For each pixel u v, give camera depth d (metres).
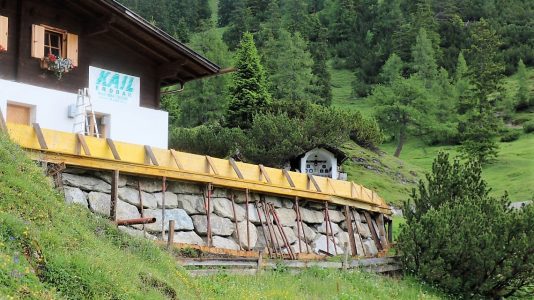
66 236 14.60
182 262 20.22
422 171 61.41
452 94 101.19
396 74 120.50
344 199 30.14
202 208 24.38
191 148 51.72
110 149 22.33
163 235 22.17
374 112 96.81
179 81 31.33
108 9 26.36
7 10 25.05
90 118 26.27
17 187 15.02
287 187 27.34
